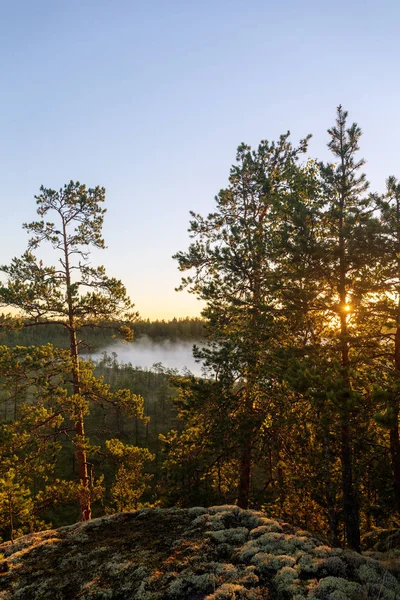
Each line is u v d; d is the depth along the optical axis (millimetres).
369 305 10680
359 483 11773
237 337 13367
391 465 11430
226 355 14000
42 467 15648
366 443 11180
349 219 10750
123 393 17641
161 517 10125
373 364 10008
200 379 15148
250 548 7793
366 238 10062
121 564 7660
